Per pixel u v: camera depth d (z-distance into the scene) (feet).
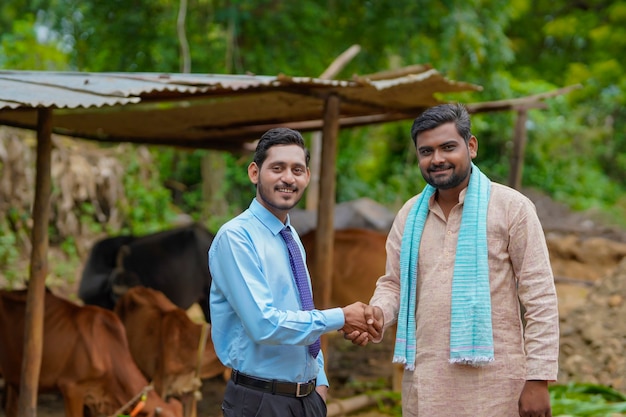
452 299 9.60
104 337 16.94
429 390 9.75
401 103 19.61
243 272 9.39
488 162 57.06
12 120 19.88
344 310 9.68
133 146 35.09
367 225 32.27
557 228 44.01
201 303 23.72
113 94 13.30
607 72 53.52
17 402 17.67
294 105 19.26
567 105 59.06
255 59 34.76
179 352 17.17
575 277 37.17
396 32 37.32
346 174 47.16
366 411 19.85
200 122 21.66
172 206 40.96
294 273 9.95
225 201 39.27
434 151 9.70
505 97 42.22
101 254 23.43
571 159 62.49
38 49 39.58
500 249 9.59
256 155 9.90
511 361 9.56
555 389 19.03
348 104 19.53
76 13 36.63
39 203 15.76
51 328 16.84
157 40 34.58
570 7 61.72
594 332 21.83
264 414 9.62
